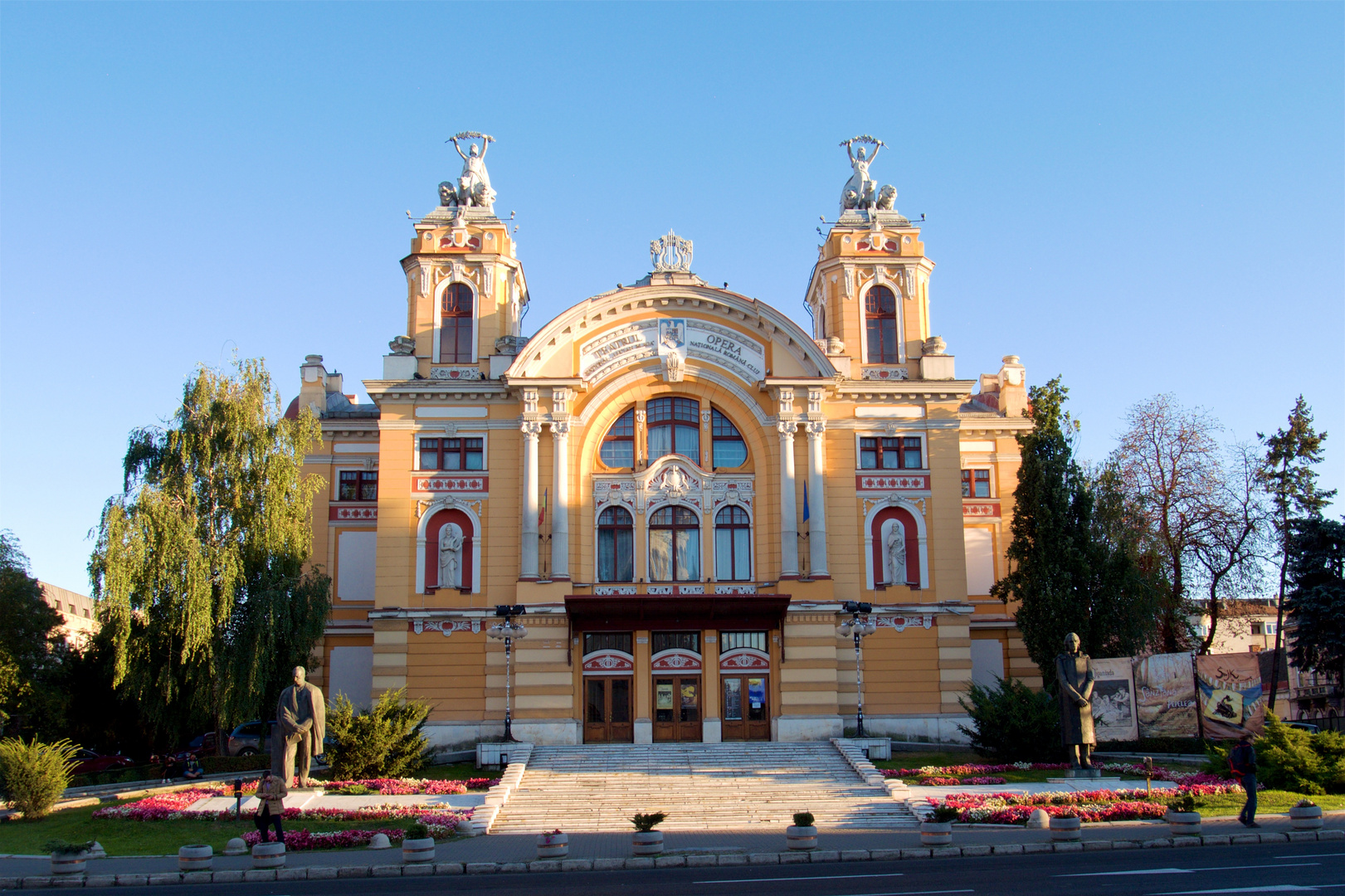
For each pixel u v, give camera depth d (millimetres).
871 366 51594
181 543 42219
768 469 49000
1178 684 43312
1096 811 29797
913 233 53219
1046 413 57969
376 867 24562
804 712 45938
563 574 46906
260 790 26312
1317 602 51094
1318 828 26406
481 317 51344
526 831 32188
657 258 52625
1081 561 46594
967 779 37094
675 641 47562
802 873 22875
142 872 24578
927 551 49031
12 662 50000
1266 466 55781
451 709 46562
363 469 55844
